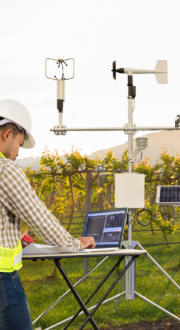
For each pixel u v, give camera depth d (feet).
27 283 17.33
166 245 25.85
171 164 25.34
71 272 19.61
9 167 4.69
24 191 4.69
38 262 21.31
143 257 23.24
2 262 4.54
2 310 4.48
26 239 6.36
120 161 22.31
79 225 31.07
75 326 12.14
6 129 5.05
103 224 8.50
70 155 21.42
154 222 25.29
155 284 16.55
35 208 4.83
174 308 13.56
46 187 21.40
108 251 6.55
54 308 13.67
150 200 29.35
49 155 21.45
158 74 11.22
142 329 11.80
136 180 10.69
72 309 13.61
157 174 25.26
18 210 4.71
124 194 10.70
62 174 21.22
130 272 11.10
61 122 11.12
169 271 19.43
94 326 6.72
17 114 5.16
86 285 16.52
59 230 5.32
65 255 6.14
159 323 12.34
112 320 12.53
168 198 11.82
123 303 14.02
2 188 4.61
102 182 22.82
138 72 11.22
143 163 24.48
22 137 5.32
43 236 5.17
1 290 4.51
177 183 25.30
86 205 21.01
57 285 16.79
